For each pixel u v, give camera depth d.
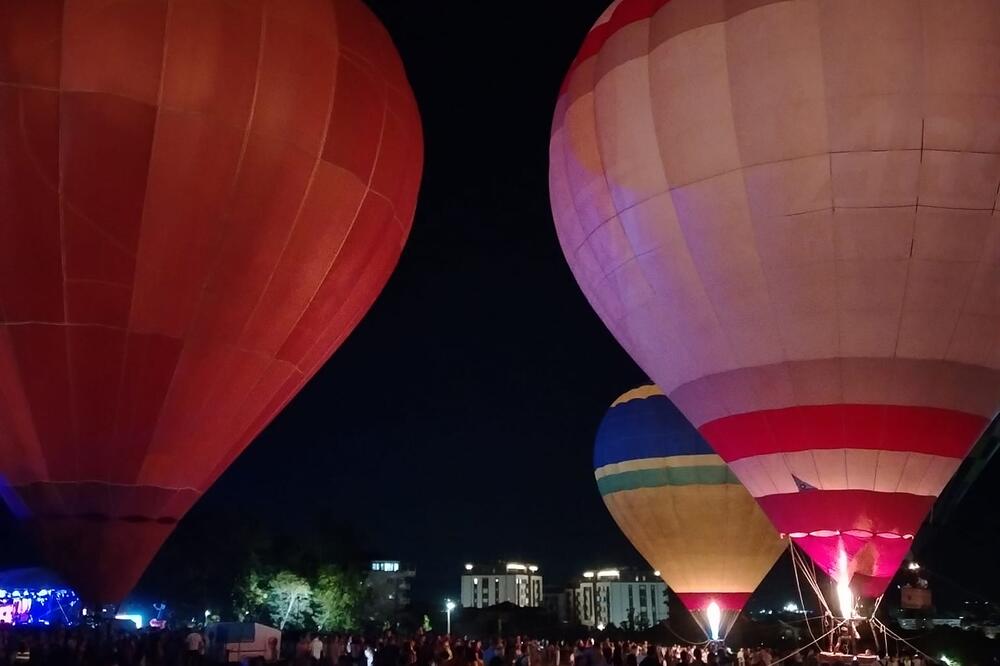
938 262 11.47
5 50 10.77
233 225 11.65
